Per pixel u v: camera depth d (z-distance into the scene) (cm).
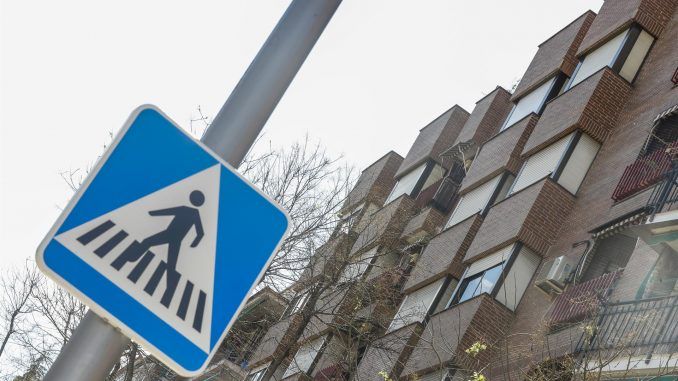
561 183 2177
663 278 1591
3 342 2191
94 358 325
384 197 3531
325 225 2341
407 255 2903
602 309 1655
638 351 1487
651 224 1605
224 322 350
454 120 3388
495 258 2205
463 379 1923
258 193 366
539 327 1808
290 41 413
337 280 2375
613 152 2133
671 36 2253
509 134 2608
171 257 344
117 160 341
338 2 425
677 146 1800
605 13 2459
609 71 2241
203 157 358
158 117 351
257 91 400
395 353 2348
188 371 337
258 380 2936
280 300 2538
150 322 334
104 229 333
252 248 361
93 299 326
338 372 2538
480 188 2608
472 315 2066
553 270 1919
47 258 323
